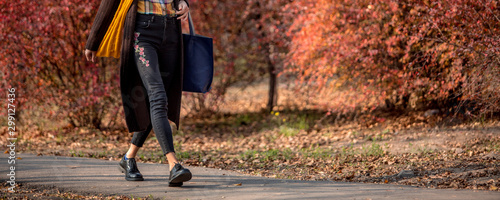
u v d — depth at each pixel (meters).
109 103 10.30
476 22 6.78
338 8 8.73
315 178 5.25
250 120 12.04
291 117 11.19
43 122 10.16
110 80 10.15
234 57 12.78
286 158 6.77
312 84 10.25
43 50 9.23
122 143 8.99
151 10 4.07
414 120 8.95
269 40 12.00
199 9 12.43
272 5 11.66
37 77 9.50
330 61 8.84
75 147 8.13
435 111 9.05
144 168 5.24
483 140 6.72
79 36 9.72
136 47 4.06
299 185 4.29
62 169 4.99
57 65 9.77
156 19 4.07
